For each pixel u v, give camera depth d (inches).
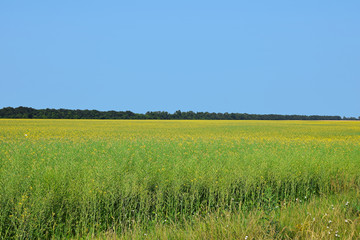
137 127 1676.9
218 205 296.4
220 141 746.2
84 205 251.9
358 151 552.7
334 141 834.8
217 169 357.4
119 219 258.4
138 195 290.4
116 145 572.7
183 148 557.0
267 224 215.6
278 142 754.8
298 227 211.0
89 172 313.9
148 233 228.7
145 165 372.2
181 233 217.0
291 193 335.3
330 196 322.3
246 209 285.3
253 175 351.3
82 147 542.0
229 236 202.5
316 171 397.7
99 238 216.2
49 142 664.4
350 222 226.4
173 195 303.0
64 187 276.7
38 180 278.7
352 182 369.4
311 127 1881.2
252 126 1953.7
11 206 242.1
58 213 246.8
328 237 200.8
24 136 932.0
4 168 332.2
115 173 324.2
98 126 1727.4
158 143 648.4
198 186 315.3
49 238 231.6
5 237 220.1
